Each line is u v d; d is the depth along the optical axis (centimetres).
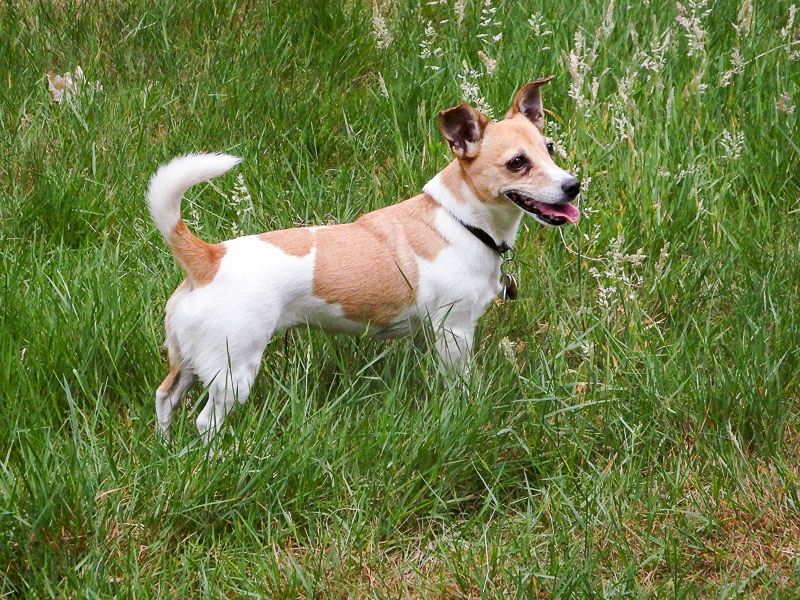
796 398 723
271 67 1064
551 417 708
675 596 556
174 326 671
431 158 933
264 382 731
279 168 946
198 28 1117
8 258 801
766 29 1127
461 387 696
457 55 1060
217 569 578
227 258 662
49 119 975
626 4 1145
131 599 552
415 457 644
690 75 1044
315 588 582
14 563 565
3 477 597
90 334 716
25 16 1115
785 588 577
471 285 726
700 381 713
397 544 622
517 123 725
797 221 887
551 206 704
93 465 610
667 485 652
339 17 1133
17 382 677
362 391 714
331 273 683
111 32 1106
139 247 840
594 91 933
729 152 914
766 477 658
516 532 628
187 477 610
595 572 595
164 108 1009
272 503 617
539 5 1160
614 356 748
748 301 788
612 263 795
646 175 897
